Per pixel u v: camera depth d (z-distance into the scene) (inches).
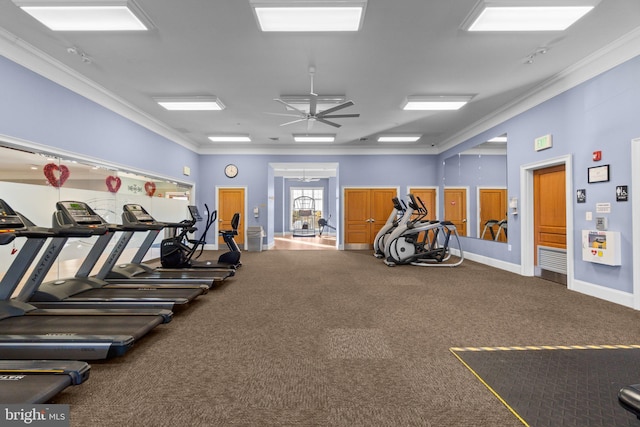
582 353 95.0
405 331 112.9
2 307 110.4
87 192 196.7
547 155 192.1
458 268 243.9
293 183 650.2
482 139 267.6
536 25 131.6
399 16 129.9
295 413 66.3
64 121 175.2
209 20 132.4
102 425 61.7
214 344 101.1
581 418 64.4
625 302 143.9
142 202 254.2
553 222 196.2
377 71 178.5
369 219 370.3
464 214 299.9
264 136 324.5
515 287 180.5
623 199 145.2
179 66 172.7
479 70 177.3
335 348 98.4
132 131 237.0
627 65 143.7
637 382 78.7
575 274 172.2
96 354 84.9
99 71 177.5
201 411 66.6
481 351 96.4
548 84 189.5
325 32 140.9
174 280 174.1
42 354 84.7
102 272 169.2
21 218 117.3
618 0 120.0
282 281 195.8
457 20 132.6
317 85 197.6
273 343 102.0
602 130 155.8
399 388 75.9
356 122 273.9
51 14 124.7
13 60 146.4
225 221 368.5
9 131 145.6
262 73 181.0
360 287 180.2
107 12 123.4
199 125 282.7
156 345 100.0
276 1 115.6
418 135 314.5
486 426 62.3
